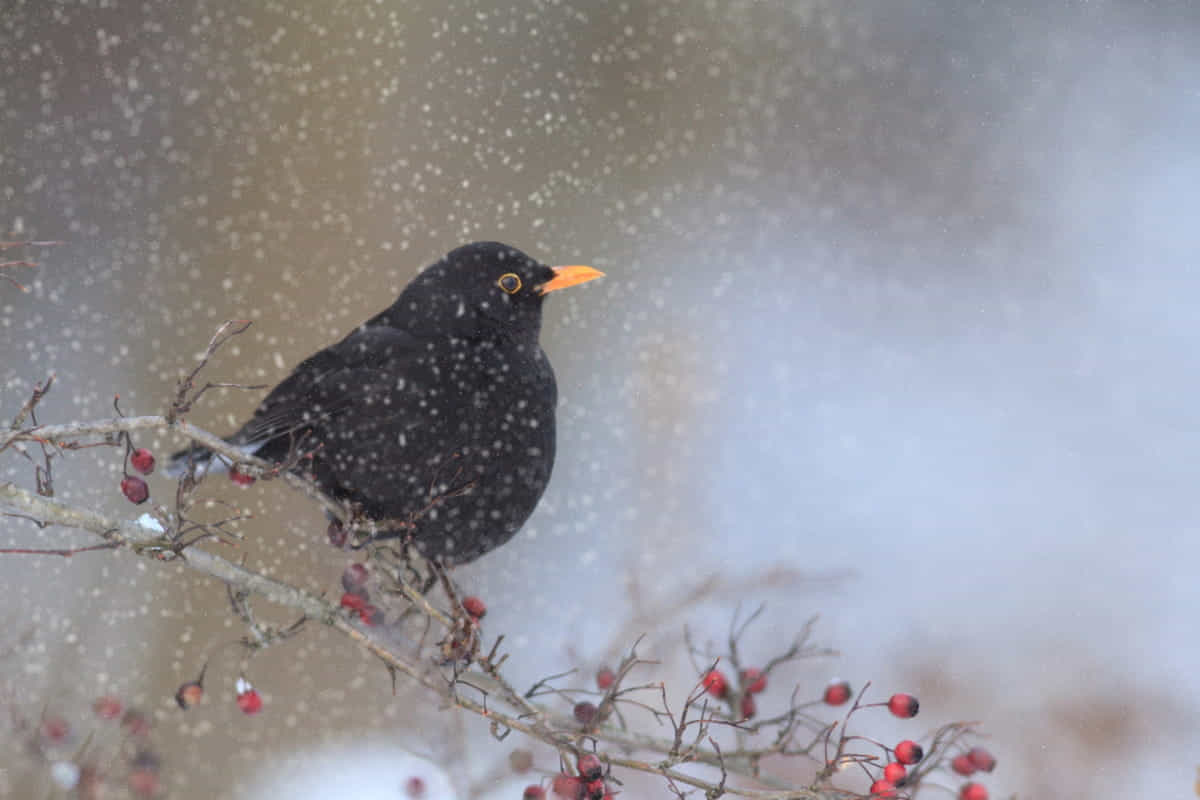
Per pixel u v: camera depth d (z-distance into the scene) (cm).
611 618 625
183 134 639
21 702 599
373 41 655
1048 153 1093
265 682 615
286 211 635
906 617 632
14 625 608
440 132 668
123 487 581
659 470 691
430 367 591
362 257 634
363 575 586
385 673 616
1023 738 623
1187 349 882
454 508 590
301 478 587
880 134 1049
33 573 615
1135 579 657
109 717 583
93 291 630
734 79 948
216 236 634
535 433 592
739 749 584
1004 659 630
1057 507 709
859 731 621
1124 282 952
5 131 640
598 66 838
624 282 780
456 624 585
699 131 910
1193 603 638
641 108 861
